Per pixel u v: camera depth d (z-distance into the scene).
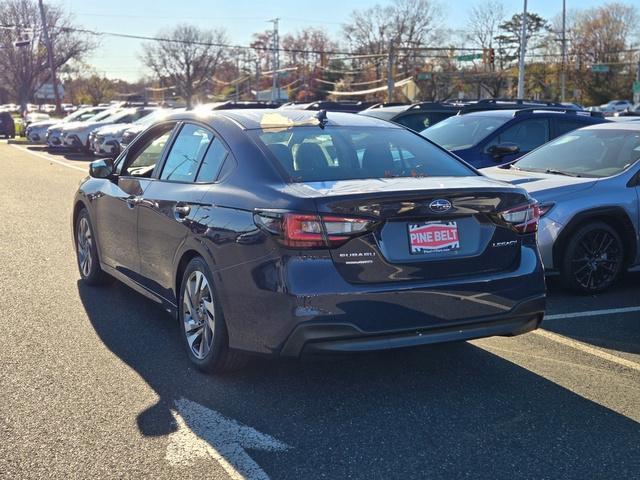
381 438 3.65
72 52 65.81
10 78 65.94
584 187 6.46
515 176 6.98
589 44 76.62
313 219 3.71
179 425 3.75
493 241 4.12
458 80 74.50
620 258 6.59
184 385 4.28
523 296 4.16
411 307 3.85
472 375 4.54
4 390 4.13
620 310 6.06
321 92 86.06
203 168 4.73
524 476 3.30
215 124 4.85
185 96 104.44
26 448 3.46
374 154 4.66
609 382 4.46
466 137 9.38
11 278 6.75
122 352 4.82
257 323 3.90
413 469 3.35
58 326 5.35
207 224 4.27
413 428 3.77
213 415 3.88
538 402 4.13
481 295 4.03
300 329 3.71
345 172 4.35
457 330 4.00
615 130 7.41
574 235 6.36
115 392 4.15
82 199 6.42
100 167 5.86
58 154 24.80
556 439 3.67
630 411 4.03
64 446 3.49
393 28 85.38
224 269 4.09
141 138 5.80
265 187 4.07
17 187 14.07
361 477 3.27
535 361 4.82
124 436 3.61
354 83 83.00
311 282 3.70
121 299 6.12
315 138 4.64
